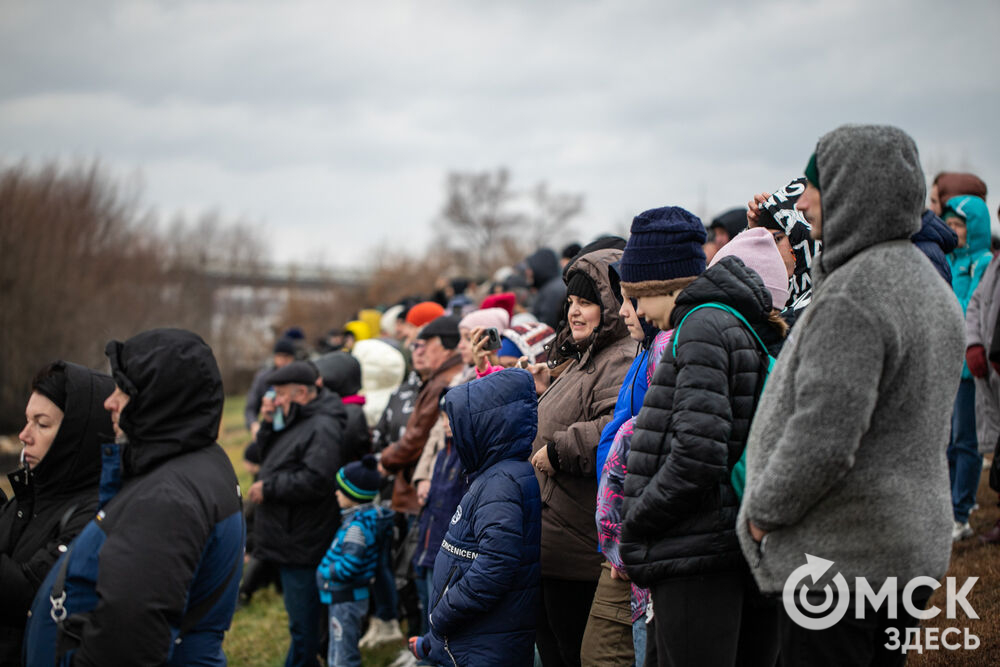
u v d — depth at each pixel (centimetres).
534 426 370
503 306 685
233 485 313
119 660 271
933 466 245
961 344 252
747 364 284
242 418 2297
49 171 2653
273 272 4397
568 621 397
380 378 753
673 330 298
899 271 244
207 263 3969
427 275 4156
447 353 566
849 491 241
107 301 2744
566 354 439
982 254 601
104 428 341
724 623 281
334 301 4125
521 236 6469
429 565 485
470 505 361
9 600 323
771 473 242
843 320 237
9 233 2427
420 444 555
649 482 284
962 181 606
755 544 256
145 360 299
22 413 2430
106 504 298
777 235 384
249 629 674
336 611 536
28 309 2434
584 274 403
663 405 287
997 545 540
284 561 568
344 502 546
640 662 327
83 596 288
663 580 284
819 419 233
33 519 341
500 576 345
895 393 240
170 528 284
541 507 387
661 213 321
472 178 6519
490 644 351
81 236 2667
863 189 248
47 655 298
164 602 277
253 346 3859
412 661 554
